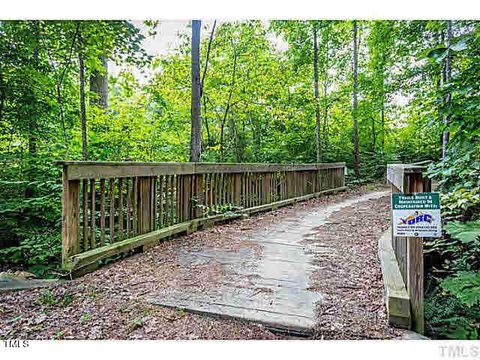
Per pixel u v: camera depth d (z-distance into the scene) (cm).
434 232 210
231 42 969
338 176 1105
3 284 281
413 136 1352
